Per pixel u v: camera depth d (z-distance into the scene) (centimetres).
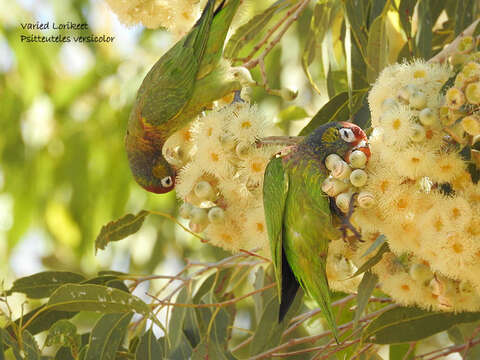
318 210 429
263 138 436
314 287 429
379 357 452
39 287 449
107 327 443
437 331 441
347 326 446
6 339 439
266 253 438
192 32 455
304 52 461
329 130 429
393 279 436
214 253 489
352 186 428
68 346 443
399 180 427
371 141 429
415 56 450
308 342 452
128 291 448
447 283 434
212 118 435
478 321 444
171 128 459
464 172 430
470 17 450
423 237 428
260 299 454
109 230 447
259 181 435
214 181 438
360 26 452
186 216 439
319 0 460
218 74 454
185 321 448
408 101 429
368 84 453
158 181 465
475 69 427
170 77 457
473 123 426
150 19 454
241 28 459
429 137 427
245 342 452
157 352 443
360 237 429
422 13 449
